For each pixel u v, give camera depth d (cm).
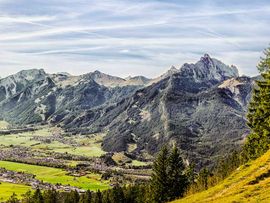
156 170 13000
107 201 19462
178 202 7412
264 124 8606
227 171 13950
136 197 19725
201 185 12212
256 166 6925
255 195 5456
